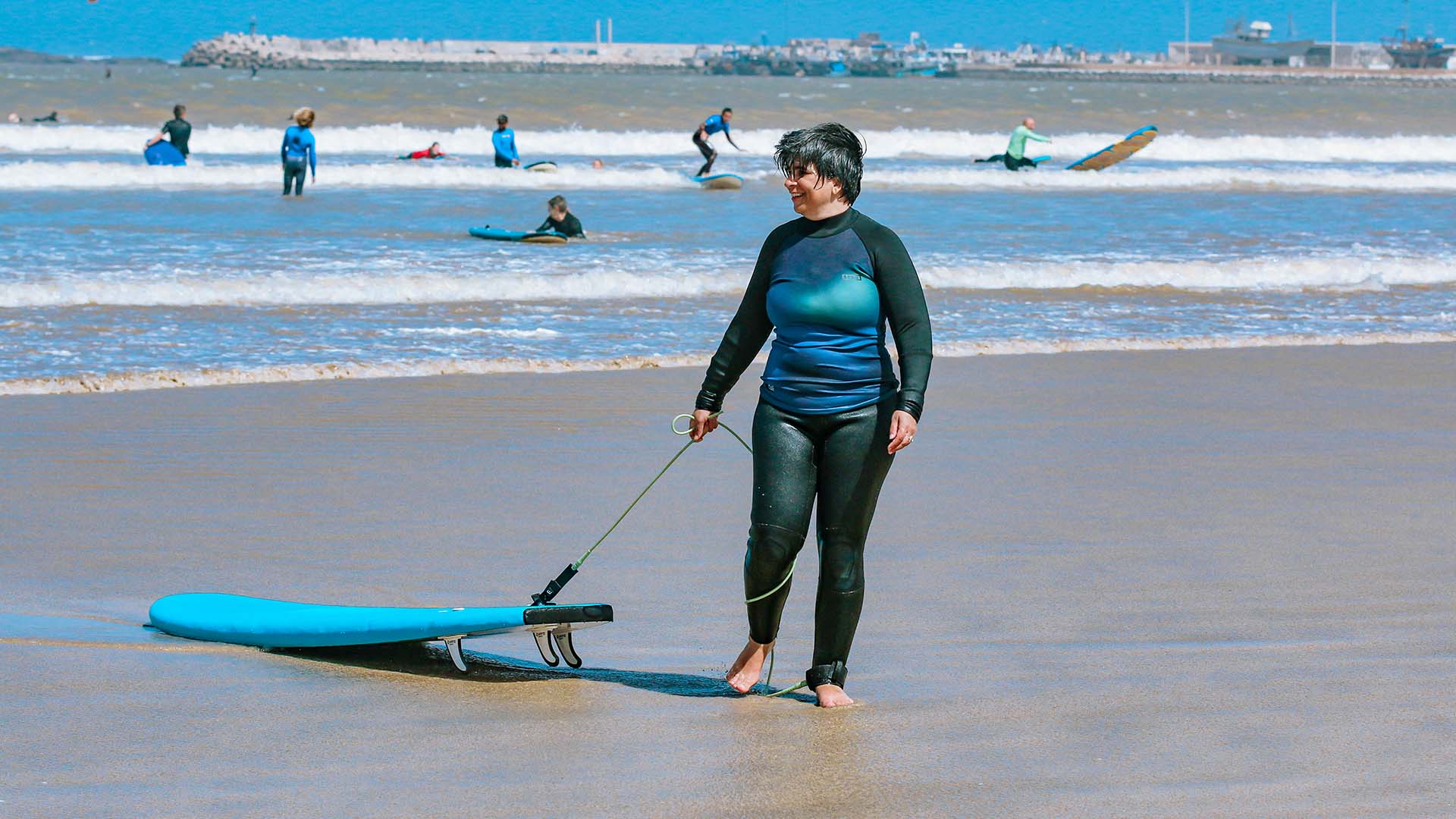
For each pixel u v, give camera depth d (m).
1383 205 32.94
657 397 12.43
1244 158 53.28
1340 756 4.64
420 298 17.95
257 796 4.22
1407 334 16.62
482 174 36.12
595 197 32.97
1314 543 7.81
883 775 4.48
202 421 11.04
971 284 20.05
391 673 5.54
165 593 6.67
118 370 13.07
